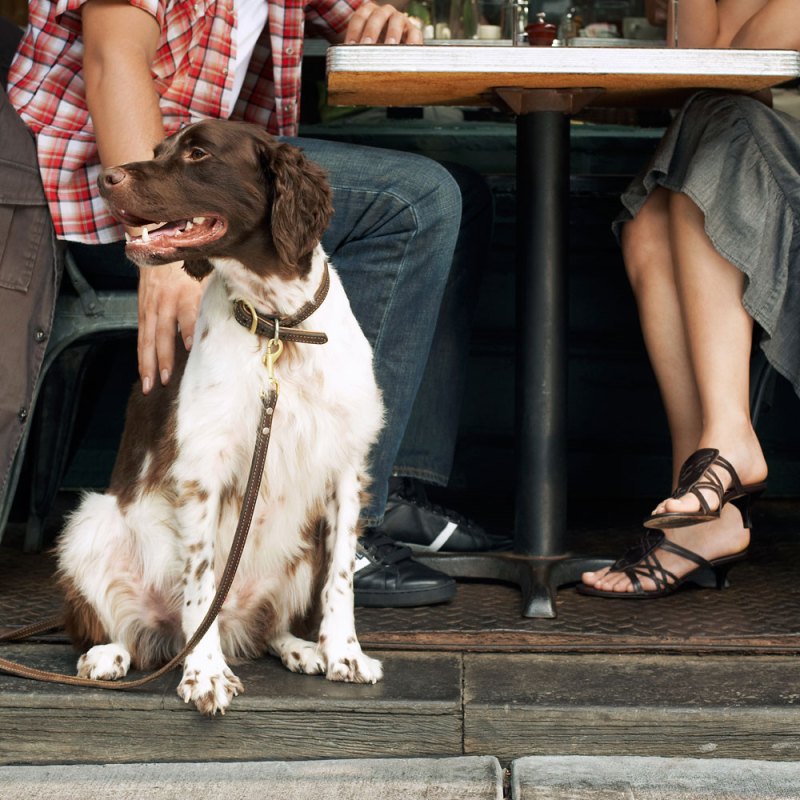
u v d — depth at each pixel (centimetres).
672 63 266
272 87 329
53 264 291
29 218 288
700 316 292
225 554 247
